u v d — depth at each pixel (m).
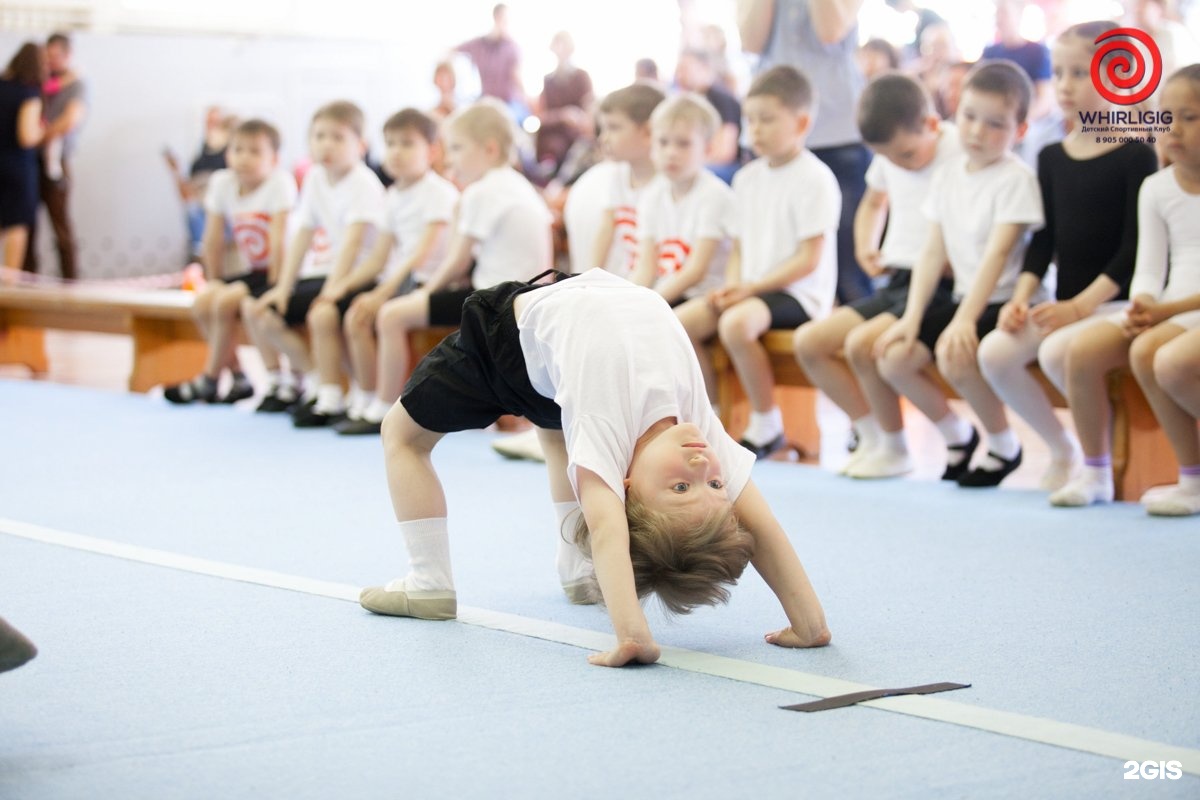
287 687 2.01
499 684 2.02
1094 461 3.54
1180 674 2.07
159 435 4.84
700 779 1.63
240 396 5.80
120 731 1.82
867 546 3.04
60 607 2.51
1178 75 3.38
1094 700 1.94
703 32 8.18
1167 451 3.71
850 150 5.24
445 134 5.18
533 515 3.42
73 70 9.80
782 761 1.69
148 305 5.93
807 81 4.48
